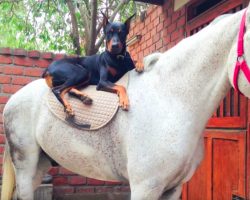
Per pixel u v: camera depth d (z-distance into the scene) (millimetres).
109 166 1863
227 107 2811
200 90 1629
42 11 5613
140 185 1681
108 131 1810
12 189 2297
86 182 3623
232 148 2686
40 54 3500
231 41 1510
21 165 2182
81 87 1980
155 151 1640
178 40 3721
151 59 1832
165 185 1686
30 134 2143
